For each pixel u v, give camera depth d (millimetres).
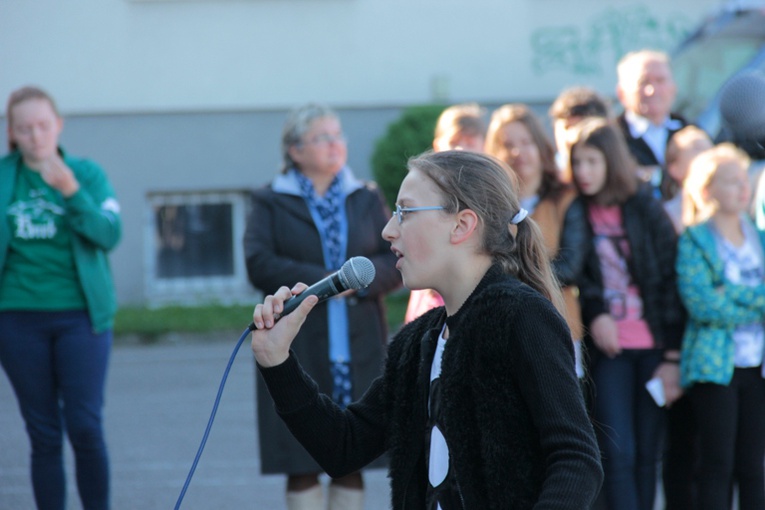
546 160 10750
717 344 9844
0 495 12734
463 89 31531
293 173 10672
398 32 31094
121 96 29609
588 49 31859
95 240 10289
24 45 28984
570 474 4730
